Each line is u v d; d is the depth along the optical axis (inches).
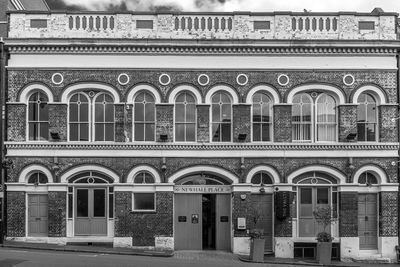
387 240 1021.2
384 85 1037.8
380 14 1047.6
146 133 1026.1
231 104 1032.2
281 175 1019.3
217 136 1029.8
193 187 1027.3
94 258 819.4
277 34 1034.1
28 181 1011.9
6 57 1016.2
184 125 1031.0
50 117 1009.5
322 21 1043.3
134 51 1021.2
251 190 1021.2
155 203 1010.7
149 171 1013.8
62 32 1020.5
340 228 1019.9
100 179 1019.3
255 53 1031.0
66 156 1007.6
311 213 1030.4
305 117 1041.5
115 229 1002.7
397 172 1031.6
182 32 1027.9
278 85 1031.0
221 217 1030.4
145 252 957.8
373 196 1041.5
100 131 1024.2
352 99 1032.2
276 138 1023.6
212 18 1034.1
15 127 1007.6
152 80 1023.6
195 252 997.8
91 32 1021.8
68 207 1008.9
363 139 1040.8
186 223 1027.3
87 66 1018.1
